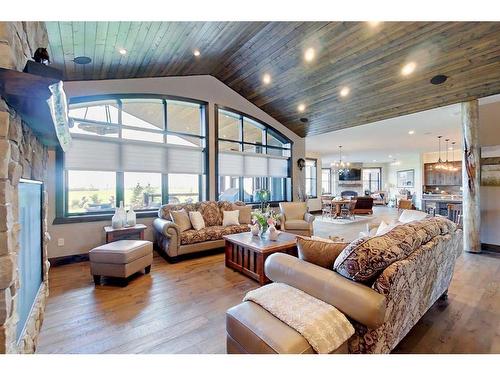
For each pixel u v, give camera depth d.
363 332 1.51
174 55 4.02
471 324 2.20
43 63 1.57
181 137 5.24
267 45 4.17
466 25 3.14
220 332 2.11
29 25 1.75
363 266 1.50
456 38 3.34
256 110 6.37
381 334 1.49
